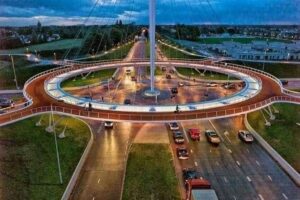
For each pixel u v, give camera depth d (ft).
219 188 140.77
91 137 188.96
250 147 180.24
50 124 193.47
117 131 200.54
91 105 167.43
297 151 170.19
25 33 645.92
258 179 148.46
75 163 158.92
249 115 219.00
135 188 142.10
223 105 167.43
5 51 492.54
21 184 138.92
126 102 213.46
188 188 128.57
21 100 264.52
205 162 163.22
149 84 279.28
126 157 168.55
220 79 316.19
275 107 228.84
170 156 168.96
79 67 270.87
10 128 183.73
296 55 482.28
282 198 134.51
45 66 386.11
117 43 599.98
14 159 155.94
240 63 403.54
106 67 275.59
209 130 197.77
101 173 154.10
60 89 200.13
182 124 210.79
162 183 145.48
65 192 135.23
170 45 571.28
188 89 268.00
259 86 205.57
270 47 605.31
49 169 152.15
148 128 204.74
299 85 328.90
